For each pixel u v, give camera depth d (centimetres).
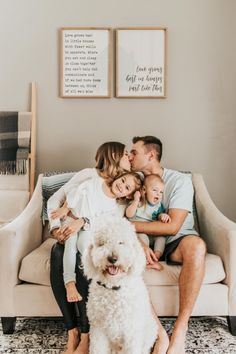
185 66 268
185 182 219
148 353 164
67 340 193
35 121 268
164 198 217
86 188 203
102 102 269
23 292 192
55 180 237
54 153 271
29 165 266
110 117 269
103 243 154
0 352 180
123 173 210
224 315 193
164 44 265
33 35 267
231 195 270
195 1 266
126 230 155
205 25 267
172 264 195
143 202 213
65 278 178
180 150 269
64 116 270
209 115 270
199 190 244
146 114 269
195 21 267
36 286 193
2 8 266
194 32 267
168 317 206
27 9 266
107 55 266
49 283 191
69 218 198
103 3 266
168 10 266
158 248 203
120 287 153
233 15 266
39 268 192
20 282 198
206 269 190
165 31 264
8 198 257
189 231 212
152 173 225
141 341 156
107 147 215
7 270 192
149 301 171
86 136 270
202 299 190
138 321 154
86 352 177
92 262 157
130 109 269
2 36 267
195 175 251
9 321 197
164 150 270
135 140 233
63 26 266
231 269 191
